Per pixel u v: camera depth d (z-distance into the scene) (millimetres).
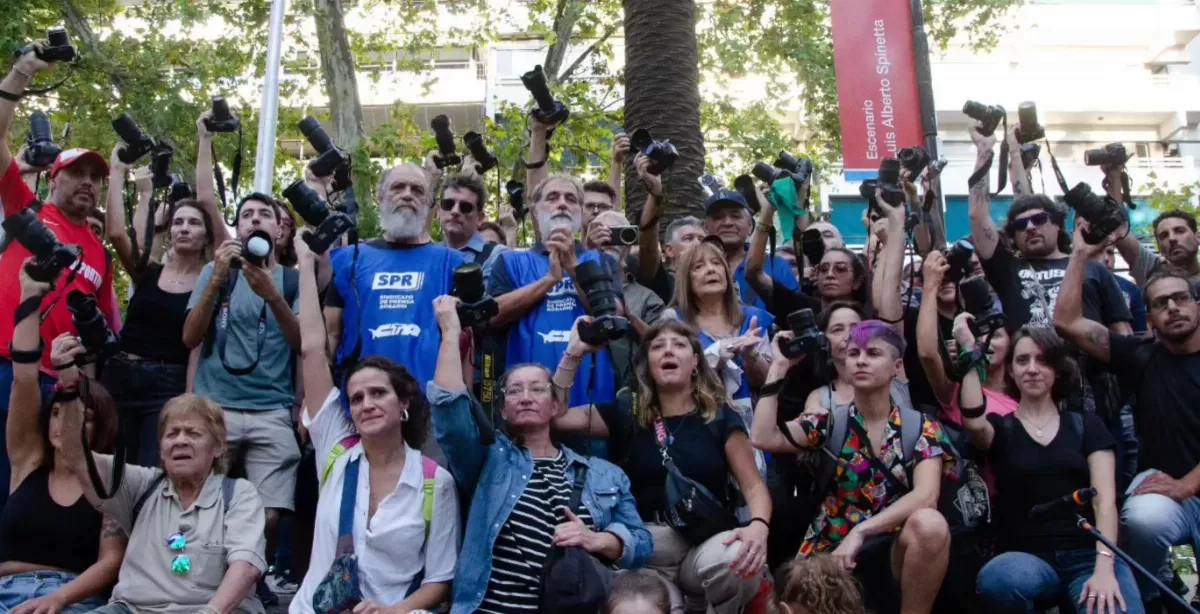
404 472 4555
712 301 5504
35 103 13969
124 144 5957
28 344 4672
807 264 6785
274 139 9820
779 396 5109
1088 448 4953
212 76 14242
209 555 4598
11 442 4777
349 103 14398
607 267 5105
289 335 5316
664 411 4984
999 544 5012
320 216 4887
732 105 17109
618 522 4602
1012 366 5168
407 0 16516
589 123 14656
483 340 5289
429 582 4469
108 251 5969
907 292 6211
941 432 4840
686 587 4723
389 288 5207
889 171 5582
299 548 5680
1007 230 6219
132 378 5352
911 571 4504
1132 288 6457
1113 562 4652
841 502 4836
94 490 4629
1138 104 26281
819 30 16797
